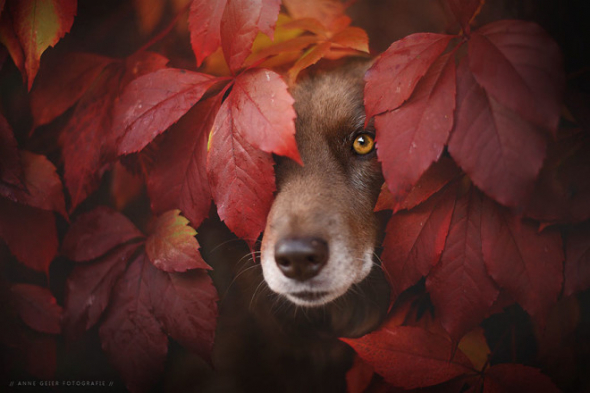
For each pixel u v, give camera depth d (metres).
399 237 0.90
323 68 1.04
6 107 0.99
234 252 1.06
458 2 0.86
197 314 0.92
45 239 0.95
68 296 0.94
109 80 0.96
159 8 1.02
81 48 1.00
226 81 0.91
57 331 0.95
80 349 1.00
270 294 1.07
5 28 0.91
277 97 0.86
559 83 0.83
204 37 0.90
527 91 0.83
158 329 0.92
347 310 1.07
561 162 0.88
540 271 0.88
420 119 0.85
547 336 0.93
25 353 0.95
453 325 0.90
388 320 0.97
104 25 1.02
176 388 1.05
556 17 0.96
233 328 1.07
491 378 0.90
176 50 1.01
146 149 0.96
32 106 0.97
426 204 0.90
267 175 0.88
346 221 0.97
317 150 1.00
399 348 0.91
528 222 0.88
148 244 0.92
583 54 0.95
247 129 0.87
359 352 0.91
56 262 0.99
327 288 0.96
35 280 0.98
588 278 0.88
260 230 0.89
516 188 0.84
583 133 0.89
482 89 0.85
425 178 0.89
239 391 1.07
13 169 0.93
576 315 0.93
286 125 0.86
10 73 0.98
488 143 0.84
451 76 0.85
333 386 1.08
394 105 0.86
